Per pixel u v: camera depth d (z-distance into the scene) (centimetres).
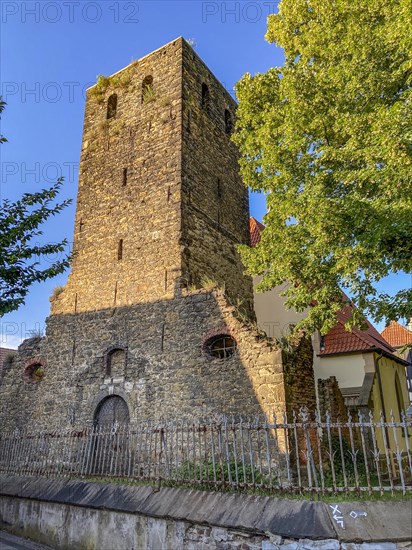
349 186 1123
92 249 1730
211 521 702
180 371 1345
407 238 920
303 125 1190
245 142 1414
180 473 902
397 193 933
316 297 1155
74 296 1698
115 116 1916
